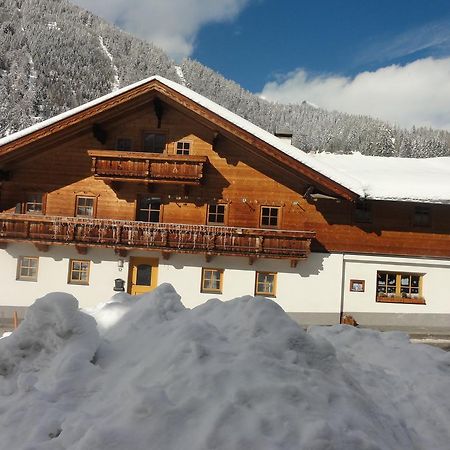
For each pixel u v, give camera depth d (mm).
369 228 15297
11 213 14945
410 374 4961
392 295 15438
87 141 15516
